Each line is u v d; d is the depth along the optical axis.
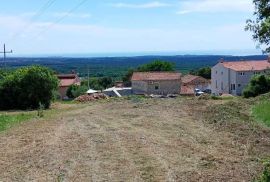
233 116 26.08
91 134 21.75
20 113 38.81
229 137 19.36
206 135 20.17
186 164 14.56
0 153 17.67
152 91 82.12
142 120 26.72
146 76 84.06
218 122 24.08
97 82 112.06
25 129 25.14
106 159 15.70
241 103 34.28
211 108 31.42
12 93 48.22
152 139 19.56
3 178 13.54
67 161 15.57
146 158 15.62
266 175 9.89
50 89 48.56
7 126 27.67
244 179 12.43
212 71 85.19
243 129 21.17
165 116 28.34
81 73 164.75
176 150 16.89
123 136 20.70
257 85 47.62
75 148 17.97
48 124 27.09
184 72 156.88
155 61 112.69
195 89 86.75
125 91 86.38
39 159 16.11
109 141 19.41
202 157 15.52
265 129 20.98
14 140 20.94
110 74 160.75
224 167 13.98
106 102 44.28
